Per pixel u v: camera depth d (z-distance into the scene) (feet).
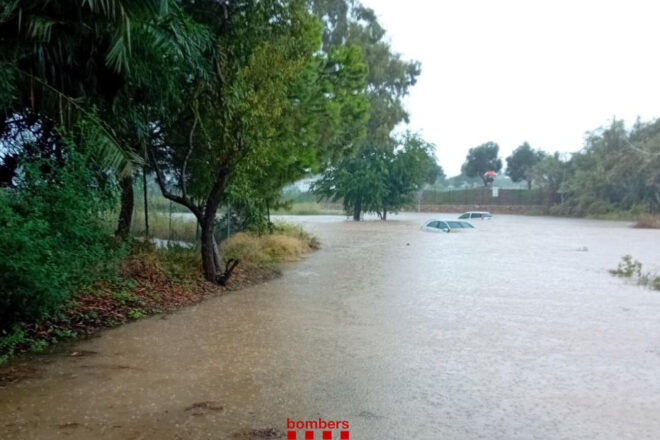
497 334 23.30
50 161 21.84
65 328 21.67
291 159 40.98
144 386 15.98
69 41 22.50
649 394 16.17
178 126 35.32
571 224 117.29
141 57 24.75
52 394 15.14
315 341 21.58
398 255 54.80
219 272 35.22
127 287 28.22
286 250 51.24
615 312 28.27
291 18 35.94
